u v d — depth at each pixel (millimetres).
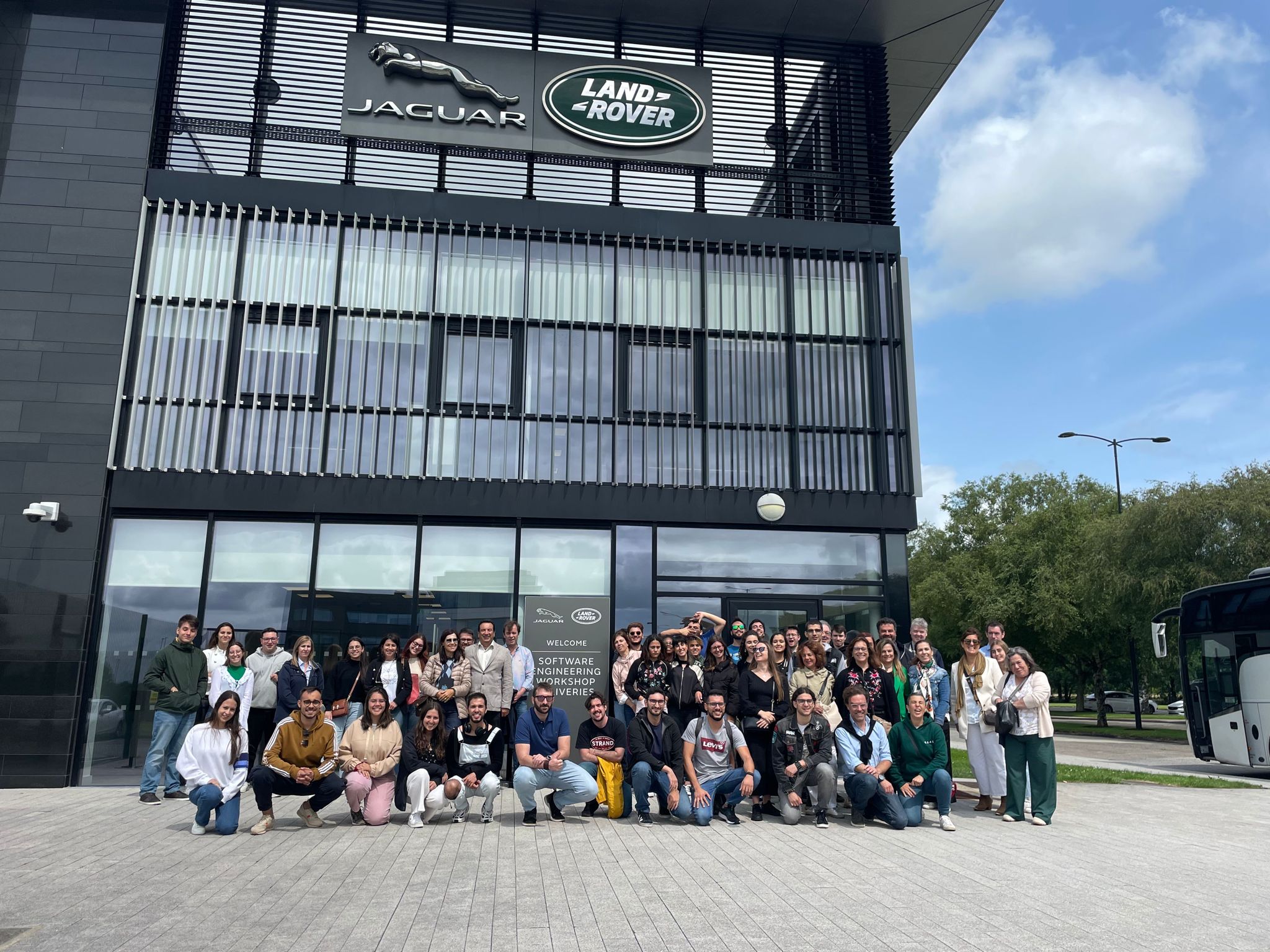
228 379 12516
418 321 13039
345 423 12578
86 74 12969
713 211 14734
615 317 13469
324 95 13859
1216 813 9539
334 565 12273
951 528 36781
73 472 11766
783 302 13977
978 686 9711
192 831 8047
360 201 13234
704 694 9125
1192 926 4977
